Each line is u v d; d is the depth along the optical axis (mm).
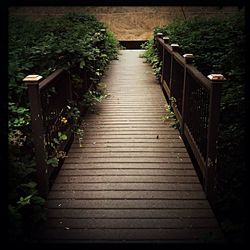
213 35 7227
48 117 3617
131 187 3639
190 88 4402
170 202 3336
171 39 8172
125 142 4883
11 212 2713
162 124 5629
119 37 15242
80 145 4789
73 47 4875
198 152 3725
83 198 3430
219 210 3195
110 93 7672
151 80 8961
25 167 3334
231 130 3824
